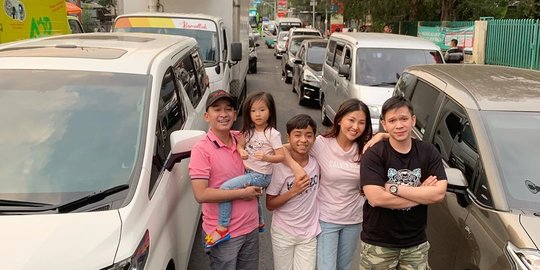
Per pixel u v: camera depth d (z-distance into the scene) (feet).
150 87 11.07
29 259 7.19
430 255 12.66
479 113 11.83
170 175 10.91
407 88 16.93
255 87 56.39
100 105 10.41
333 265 11.34
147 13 28.84
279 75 69.56
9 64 11.14
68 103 10.36
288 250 11.17
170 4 32.30
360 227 11.49
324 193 11.21
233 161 10.49
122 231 7.99
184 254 11.47
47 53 11.91
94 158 9.48
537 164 10.73
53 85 10.66
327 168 10.98
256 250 11.35
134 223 8.34
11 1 25.32
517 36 47.78
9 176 9.05
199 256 15.42
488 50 52.29
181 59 15.46
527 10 63.87
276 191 10.89
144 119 10.35
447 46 63.21
